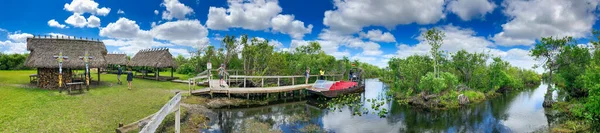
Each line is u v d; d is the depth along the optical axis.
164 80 28.30
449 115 19.39
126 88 21.45
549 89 23.23
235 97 22.23
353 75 32.41
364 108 20.78
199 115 15.94
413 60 30.22
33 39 20.91
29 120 11.49
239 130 14.10
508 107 22.58
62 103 14.89
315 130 14.79
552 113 20.09
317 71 35.06
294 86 25.39
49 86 20.31
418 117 18.66
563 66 23.52
